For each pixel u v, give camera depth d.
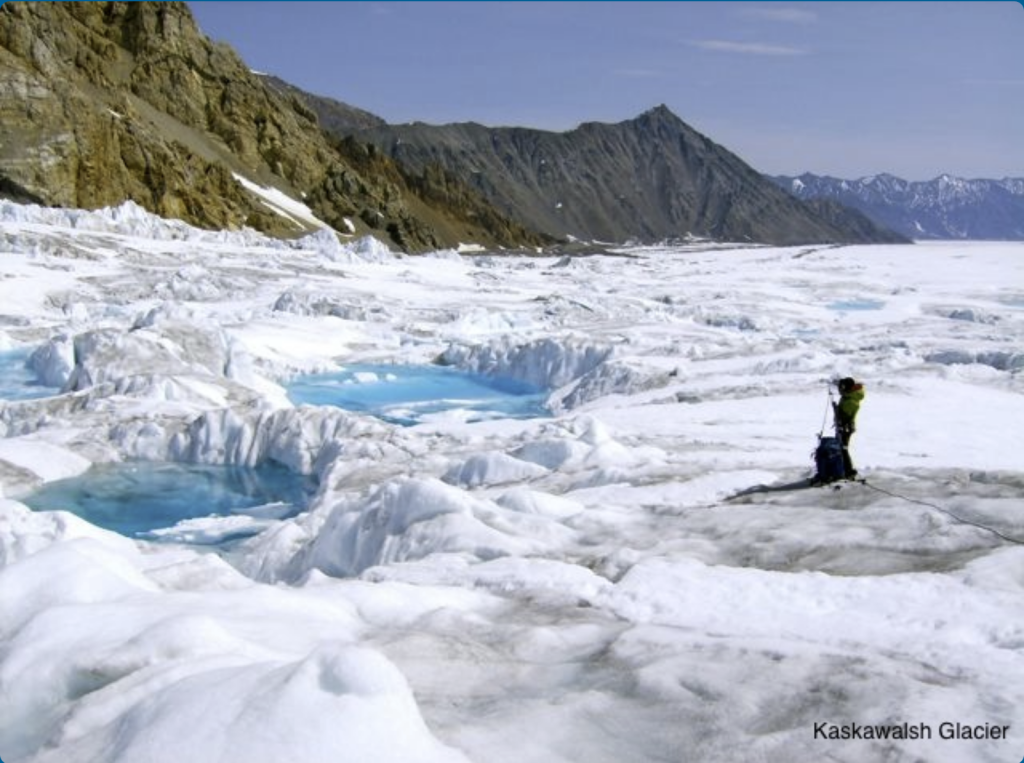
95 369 26.88
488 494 13.87
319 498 16.42
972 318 47.31
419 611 7.77
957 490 10.79
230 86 123.19
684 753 5.21
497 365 37.16
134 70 114.50
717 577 8.34
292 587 9.13
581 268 97.44
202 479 20.78
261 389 29.72
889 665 6.17
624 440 17.80
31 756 4.97
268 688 4.75
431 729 5.37
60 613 6.12
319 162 131.25
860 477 11.94
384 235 129.75
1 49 78.38
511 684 6.22
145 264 56.69
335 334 41.41
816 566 8.68
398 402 31.98
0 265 48.41
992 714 5.38
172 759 4.46
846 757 5.05
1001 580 7.53
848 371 25.84
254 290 52.03
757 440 17.41
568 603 8.21
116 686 5.33
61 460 20.20
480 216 182.00
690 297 60.91
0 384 29.41
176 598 6.79
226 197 98.06
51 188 74.50
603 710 5.71
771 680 5.99
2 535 10.73
